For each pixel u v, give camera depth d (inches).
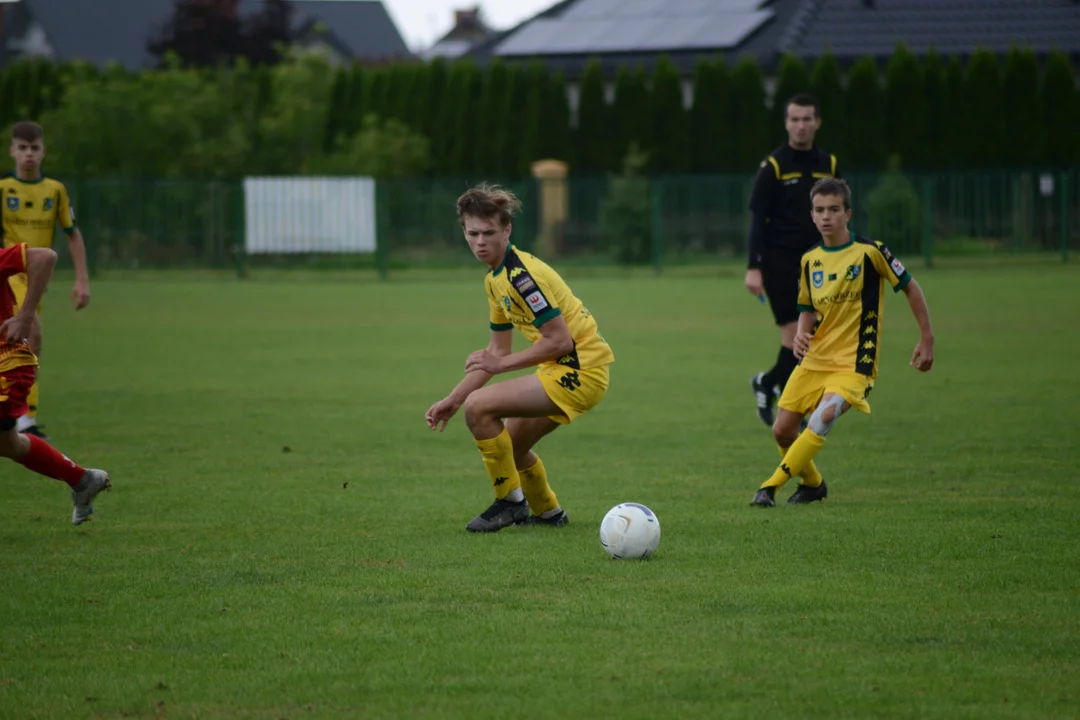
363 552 880.3
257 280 4488.2
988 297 3395.7
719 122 5369.1
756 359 2197.3
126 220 4719.5
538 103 5462.6
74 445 1374.3
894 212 4670.3
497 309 980.6
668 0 6510.8
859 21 5974.4
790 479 1141.7
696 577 799.1
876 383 1834.4
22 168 1470.2
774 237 1412.4
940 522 962.1
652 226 4825.3
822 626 693.9
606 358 955.3
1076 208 4854.8
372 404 1700.3
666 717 563.5
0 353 900.6
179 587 788.0
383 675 622.5
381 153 5349.4
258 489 1129.4
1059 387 1768.0
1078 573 803.4
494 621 707.4
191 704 587.8
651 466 1243.2
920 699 583.5
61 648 669.3
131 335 2667.3
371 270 4808.1
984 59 5334.6
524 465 965.8
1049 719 559.5
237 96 5944.9
